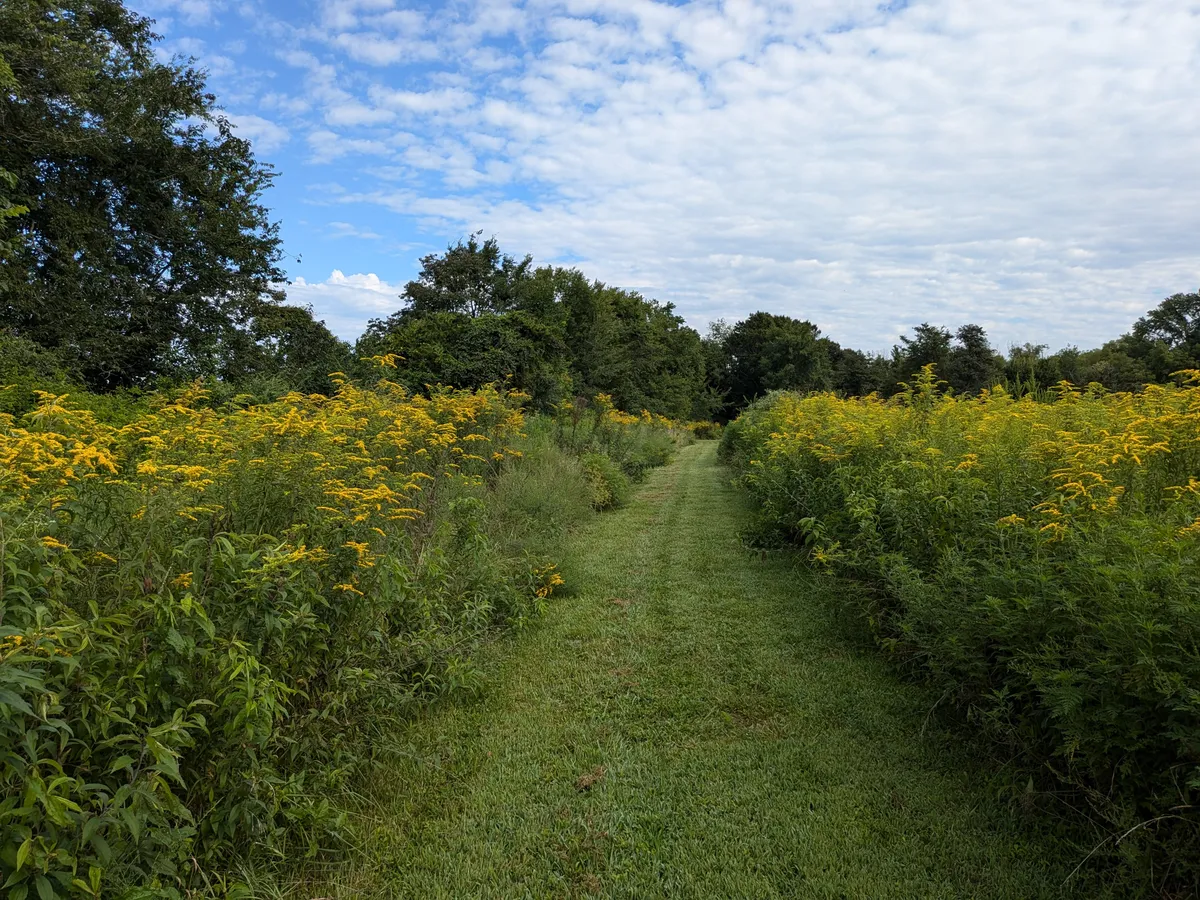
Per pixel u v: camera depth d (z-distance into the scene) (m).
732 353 65.44
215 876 2.38
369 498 3.51
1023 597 3.12
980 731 3.41
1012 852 2.75
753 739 3.74
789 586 6.53
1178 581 2.44
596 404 17.47
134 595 2.38
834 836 2.90
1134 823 2.49
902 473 5.36
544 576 6.38
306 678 3.00
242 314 19.31
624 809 3.11
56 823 1.71
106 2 16.31
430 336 16.28
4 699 1.55
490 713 4.05
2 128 13.27
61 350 13.28
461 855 2.81
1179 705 2.27
